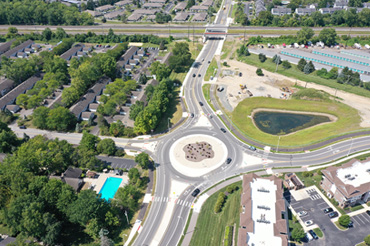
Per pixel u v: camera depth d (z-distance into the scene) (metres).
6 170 157.50
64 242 137.75
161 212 152.50
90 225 133.50
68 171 169.38
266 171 176.00
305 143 196.88
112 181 171.12
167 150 194.62
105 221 138.88
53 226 132.75
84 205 134.00
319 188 162.75
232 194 160.62
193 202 157.62
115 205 149.25
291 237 136.25
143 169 179.75
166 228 144.25
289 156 187.00
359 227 140.00
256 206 140.88
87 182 170.12
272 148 194.62
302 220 144.50
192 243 136.62
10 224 133.38
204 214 150.62
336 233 137.75
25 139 198.25
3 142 187.88
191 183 169.62
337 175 154.75
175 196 161.50
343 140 196.50
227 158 187.00
